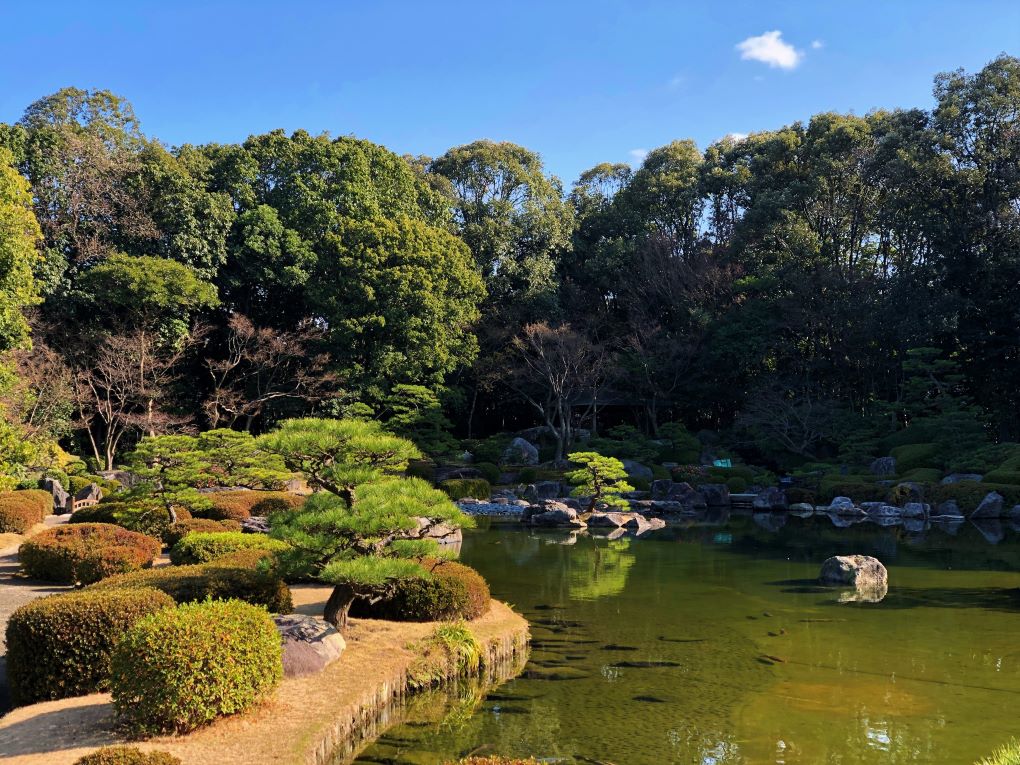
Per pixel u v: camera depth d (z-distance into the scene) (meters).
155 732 6.35
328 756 6.69
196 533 13.55
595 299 45.75
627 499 30.86
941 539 22.00
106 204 33.00
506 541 21.64
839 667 9.81
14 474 22.03
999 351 33.12
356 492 9.51
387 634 9.77
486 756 6.95
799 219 40.38
